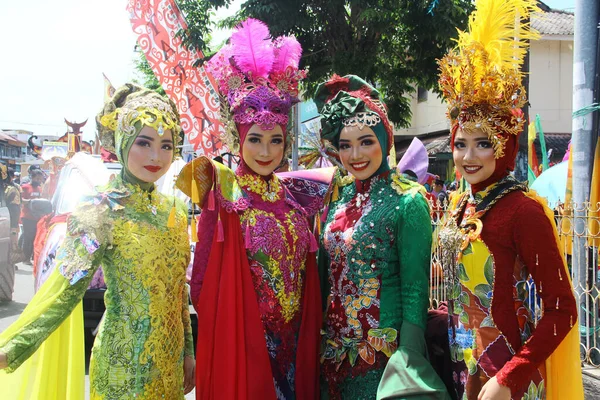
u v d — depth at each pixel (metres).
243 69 2.49
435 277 4.24
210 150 5.34
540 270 1.97
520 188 2.12
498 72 2.11
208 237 2.39
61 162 9.57
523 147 6.65
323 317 2.57
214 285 2.30
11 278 7.28
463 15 8.31
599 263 4.38
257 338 2.26
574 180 4.80
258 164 2.44
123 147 2.22
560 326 1.90
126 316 2.15
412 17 8.48
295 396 2.39
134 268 2.15
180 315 2.36
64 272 2.06
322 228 2.67
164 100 2.36
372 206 2.41
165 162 2.27
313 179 2.69
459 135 2.18
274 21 8.16
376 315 2.31
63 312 2.05
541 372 2.12
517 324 2.06
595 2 4.64
